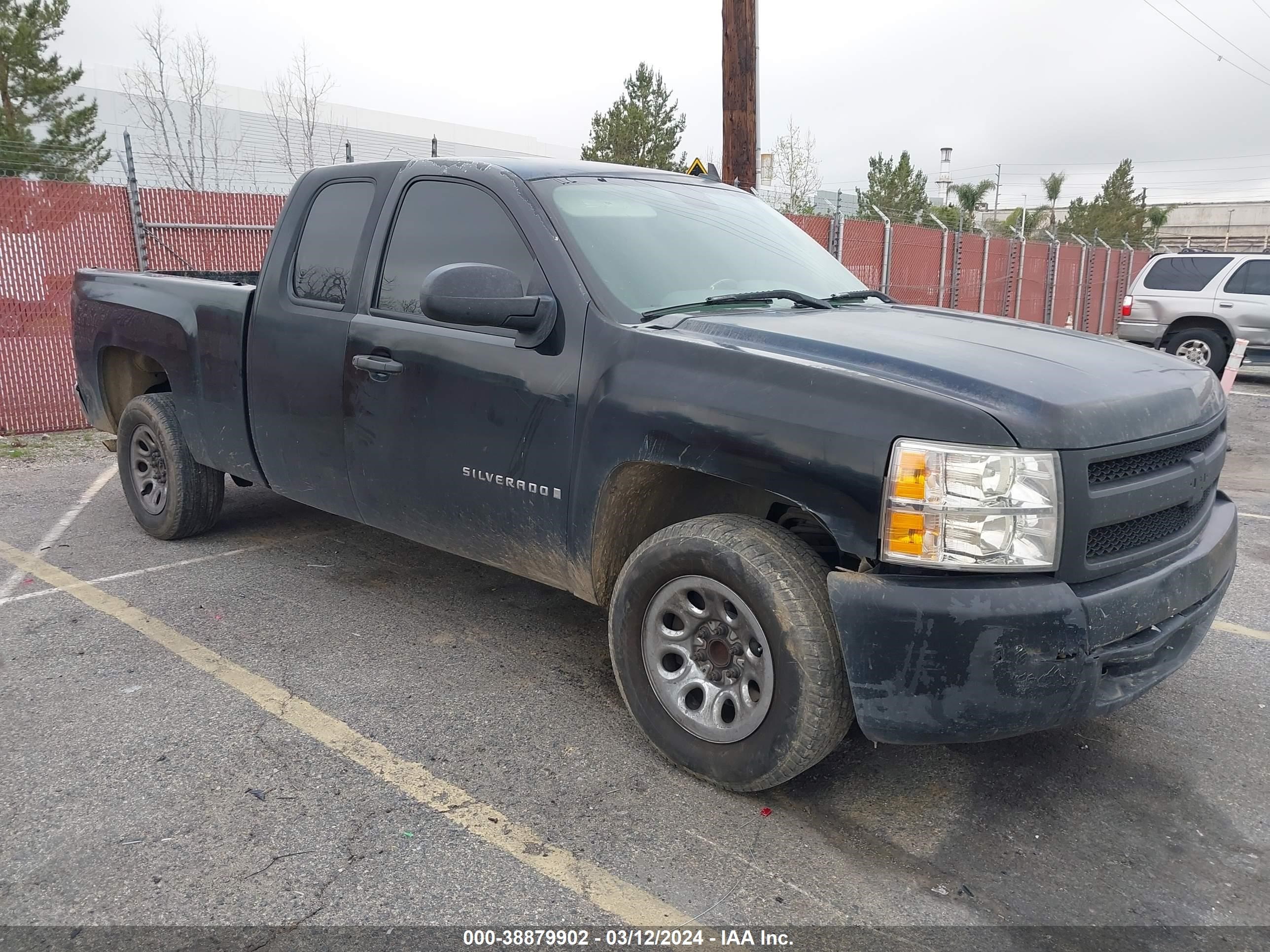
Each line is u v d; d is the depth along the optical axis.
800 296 3.41
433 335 3.45
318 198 4.07
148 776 2.88
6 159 13.38
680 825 2.70
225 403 4.43
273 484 4.38
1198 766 3.10
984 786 2.95
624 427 2.88
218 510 5.15
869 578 2.45
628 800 2.81
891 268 14.70
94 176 20.78
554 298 3.12
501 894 2.38
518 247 3.28
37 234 8.43
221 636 3.95
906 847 2.63
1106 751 3.18
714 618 2.83
